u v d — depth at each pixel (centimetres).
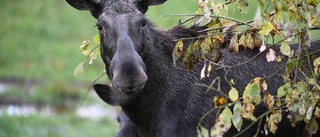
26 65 2844
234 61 1229
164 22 2500
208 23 1135
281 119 1127
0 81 2697
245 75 1227
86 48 1224
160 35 1216
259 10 962
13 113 2152
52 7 3409
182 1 2650
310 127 1091
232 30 1107
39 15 3366
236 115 1047
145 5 1190
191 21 1319
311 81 1051
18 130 1997
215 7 1084
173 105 1205
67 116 2222
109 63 1147
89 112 2272
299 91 1055
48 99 2442
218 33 1108
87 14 3281
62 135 1995
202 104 1207
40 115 2152
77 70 1231
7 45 3038
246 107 1054
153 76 1197
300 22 1025
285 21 1010
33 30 3173
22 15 3381
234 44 1088
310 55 1123
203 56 1109
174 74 1211
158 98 1204
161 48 1209
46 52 2947
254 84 1049
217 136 1037
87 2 1198
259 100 1053
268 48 1148
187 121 1202
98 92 1265
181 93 1207
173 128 1200
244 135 1223
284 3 1006
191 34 1228
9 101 2431
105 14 1151
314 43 1249
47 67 2789
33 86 2627
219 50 1110
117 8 1152
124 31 1124
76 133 2019
